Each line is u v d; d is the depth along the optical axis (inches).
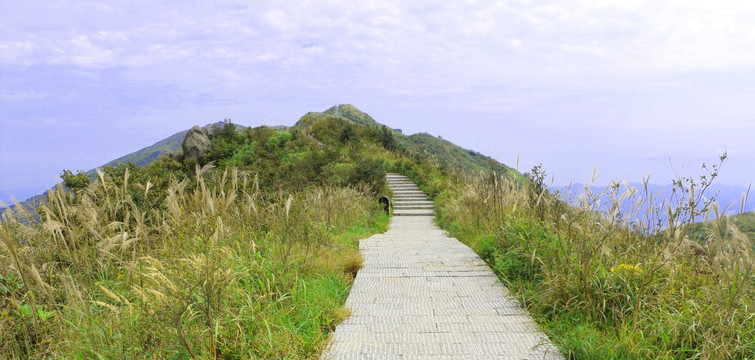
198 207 218.5
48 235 165.8
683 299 147.2
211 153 1021.8
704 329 132.2
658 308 147.1
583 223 190.7
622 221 178.9
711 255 162.7
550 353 132.9
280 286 168.7
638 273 162.6
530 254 210.1
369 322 162.9
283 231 230.7
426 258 282.2
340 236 364.5
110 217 207.8
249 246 197.0
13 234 152.6
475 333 150.9
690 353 130.5
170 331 117.3
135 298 142.6
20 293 151.0
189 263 135.4
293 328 142.7
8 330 128.0
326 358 128.9
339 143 1245.7
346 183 763.4
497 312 174.2
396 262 270.7
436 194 847.1
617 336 140.5
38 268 152.9
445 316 169.6
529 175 301.0
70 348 121.0
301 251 227.9
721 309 134.8
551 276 181.9
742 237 141.3
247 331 134.4
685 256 171.2
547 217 239.3
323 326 157.9
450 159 2294.5
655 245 167.3
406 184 981.2
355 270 251.3
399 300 191.8
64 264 162.2
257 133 1176.2
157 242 194.2
